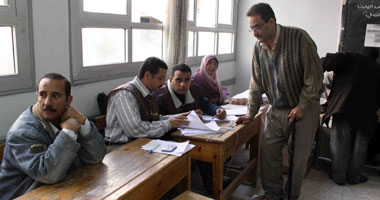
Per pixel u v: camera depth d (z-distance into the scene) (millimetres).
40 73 2027
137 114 1919
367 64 2703
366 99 2658
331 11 4363
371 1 3941
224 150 1911
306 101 2041
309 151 2189
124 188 1202
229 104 2955
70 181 1256
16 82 1886
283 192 2467
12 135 1252
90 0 2379
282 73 2086
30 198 1122
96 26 2428
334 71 2824
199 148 1933
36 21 1970
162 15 3201
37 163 1199
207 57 3068
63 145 1225
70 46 2213
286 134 2248
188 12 3354
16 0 1845
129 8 2746
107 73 2562
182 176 1621
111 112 1973
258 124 2625
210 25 4270
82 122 1372
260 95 2322
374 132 3010
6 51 1862
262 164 2371
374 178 2971
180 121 2027
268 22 1972
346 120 2680
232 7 4801
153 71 1993
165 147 1627
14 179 1300
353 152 2760
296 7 4574
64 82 1314
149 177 1307
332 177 2889
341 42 4191
